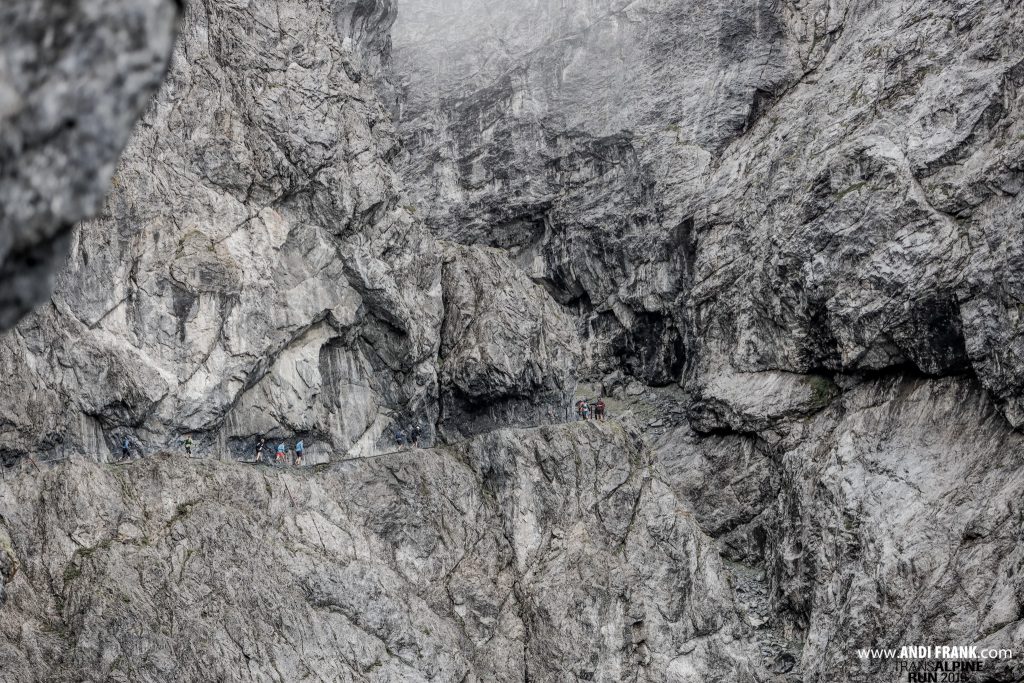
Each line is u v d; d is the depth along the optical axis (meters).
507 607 50.88
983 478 48.97
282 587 43.12
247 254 49.78
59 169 6.62
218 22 53.12
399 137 61.94
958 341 52.25
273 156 52.19
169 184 49.00
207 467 44.75
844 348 57.41
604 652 50.97
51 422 43.81
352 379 53.88
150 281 47.03
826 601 52.56
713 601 55.06
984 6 56.16
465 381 56.94
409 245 56.59
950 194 53.66
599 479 55.53
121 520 41.09
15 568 38.44
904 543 49.97
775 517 58.56
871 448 54.62
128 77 6.79
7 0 6.33
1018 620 43.19
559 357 59.94
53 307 44.88
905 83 58.75
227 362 48.06
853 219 57.47
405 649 45.38
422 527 50.25
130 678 37.97
